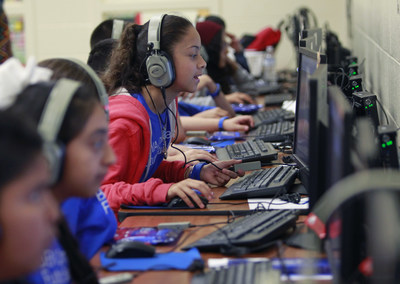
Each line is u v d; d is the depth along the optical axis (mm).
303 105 2057
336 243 1246
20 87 1189
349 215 1174
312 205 1456
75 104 1157
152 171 2363
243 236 1507
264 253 1477
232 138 3182
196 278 1323
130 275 1344
